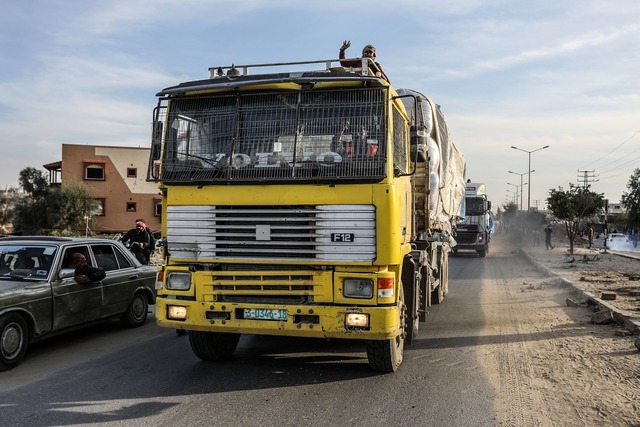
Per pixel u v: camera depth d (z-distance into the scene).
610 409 5.32
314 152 5.95
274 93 6.13
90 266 8.23
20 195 65.31
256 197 5.92
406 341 7.04
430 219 9.35
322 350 7.73
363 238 5.69
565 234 56.06
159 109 6.47
